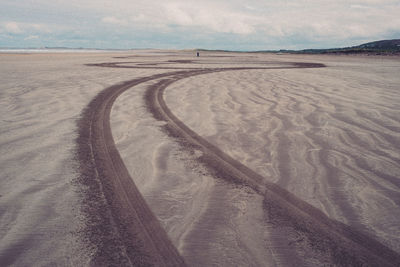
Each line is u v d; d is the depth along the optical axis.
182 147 3.81
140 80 10.62
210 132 4.45
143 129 4.59
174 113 5.64
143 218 2.22
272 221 2.19
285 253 1.83
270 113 5.63
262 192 2.64
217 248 1.87
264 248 1.88
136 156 3.49
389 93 7.83
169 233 2.03
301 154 3.56
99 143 3.93
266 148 3.78
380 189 2.68
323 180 2.88
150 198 2.53
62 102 6.53
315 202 2.47
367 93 7.84
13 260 1.73
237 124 4.88
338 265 1.74
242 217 2.24
